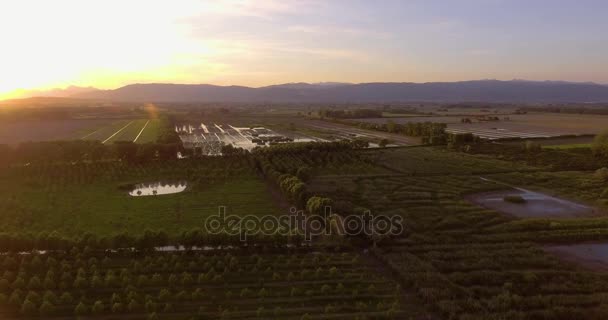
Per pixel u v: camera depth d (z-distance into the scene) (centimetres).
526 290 4075
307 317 3500
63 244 4884
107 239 4903
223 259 4784
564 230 5738
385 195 7681
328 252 5112
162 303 3825
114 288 4131
